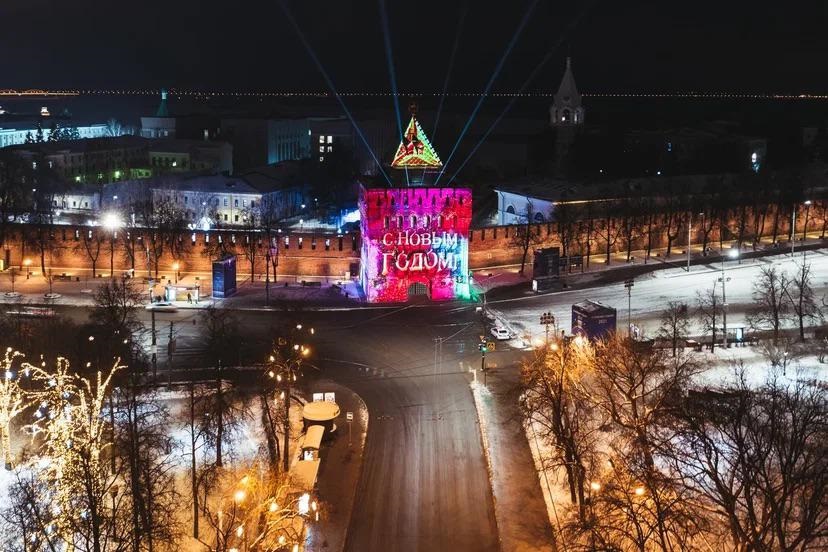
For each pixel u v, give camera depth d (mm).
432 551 83812
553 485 94688
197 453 98875
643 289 166000
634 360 95125
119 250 180000
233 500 73812
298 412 112250
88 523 68750
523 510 90125
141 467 84250
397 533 86750
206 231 179250
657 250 194375
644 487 72312
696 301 156750
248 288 170375
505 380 123625
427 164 164875
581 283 170750
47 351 115250
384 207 158875
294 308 156000
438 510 90812
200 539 82688
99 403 82938
